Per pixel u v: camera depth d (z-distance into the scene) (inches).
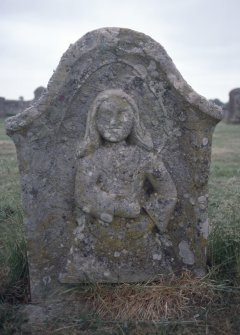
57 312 130.9
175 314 128.8
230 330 122.6
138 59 131.9
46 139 133.4
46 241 137.6
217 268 145.8
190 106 134.3
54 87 130.0
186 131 136.9
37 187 135.1
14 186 255.6
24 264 149.4
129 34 130.1
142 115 135.7
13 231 168.9
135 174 135.4
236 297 135.2
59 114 132.2
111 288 136.4
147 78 133.3
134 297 132.4
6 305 134.6
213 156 378.6
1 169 305.7
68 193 137.1
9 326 124.3
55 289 138.4
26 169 133.9
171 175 139.5
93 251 135.9
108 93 131.6
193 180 139.5
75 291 135.3
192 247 142.1
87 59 130.1
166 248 140.9
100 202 133.3
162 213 137.7
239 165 329.7
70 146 135.1
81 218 137.1
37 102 130.5
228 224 164.1
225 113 787.4
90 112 132.6
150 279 138.3
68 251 138.1
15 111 884.0
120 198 134.2
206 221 140.9
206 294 135.3
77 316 128.2
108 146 135.1
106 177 134.3
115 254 136.3
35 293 137.6
